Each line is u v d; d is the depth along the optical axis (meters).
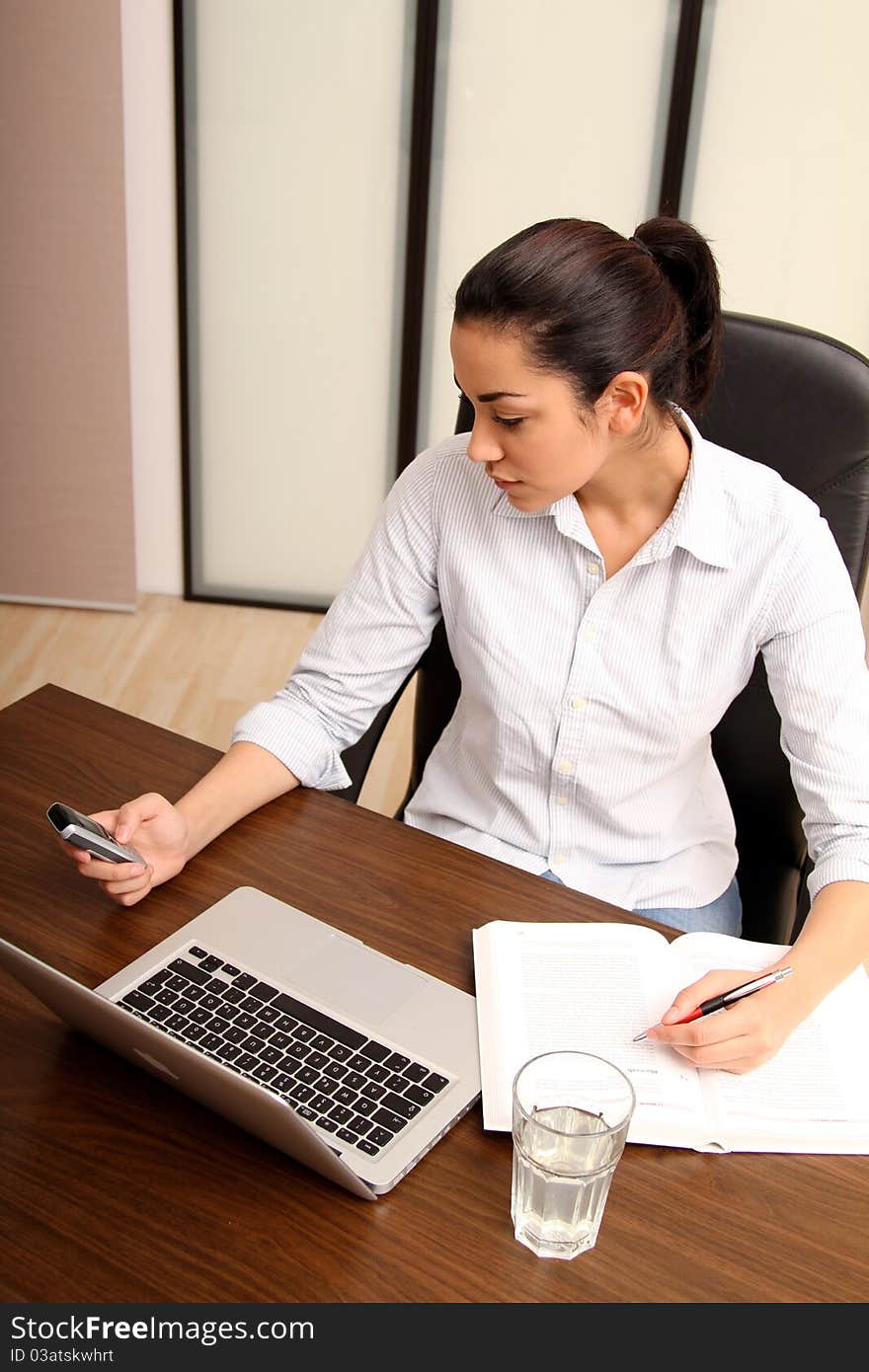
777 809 1.56
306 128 2.82
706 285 1.18
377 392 3.07
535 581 1.33
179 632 3.18
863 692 1.27
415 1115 0.95
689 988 1.05
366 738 1.46
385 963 1.09
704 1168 0.94
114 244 2.84
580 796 1.39
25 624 3.17
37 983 0.93
